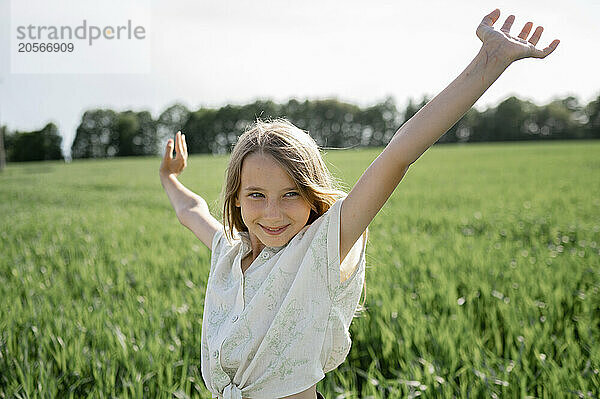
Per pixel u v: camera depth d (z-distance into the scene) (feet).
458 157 131.54
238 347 6.91
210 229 8.53
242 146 6.82
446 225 38.83
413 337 16.06
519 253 27.32
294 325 6.71
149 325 17.46
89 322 17.78
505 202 51.31
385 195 6.33
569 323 17.98
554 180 72.18
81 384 14.57
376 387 14.37
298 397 6.78
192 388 14.53
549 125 274.77
